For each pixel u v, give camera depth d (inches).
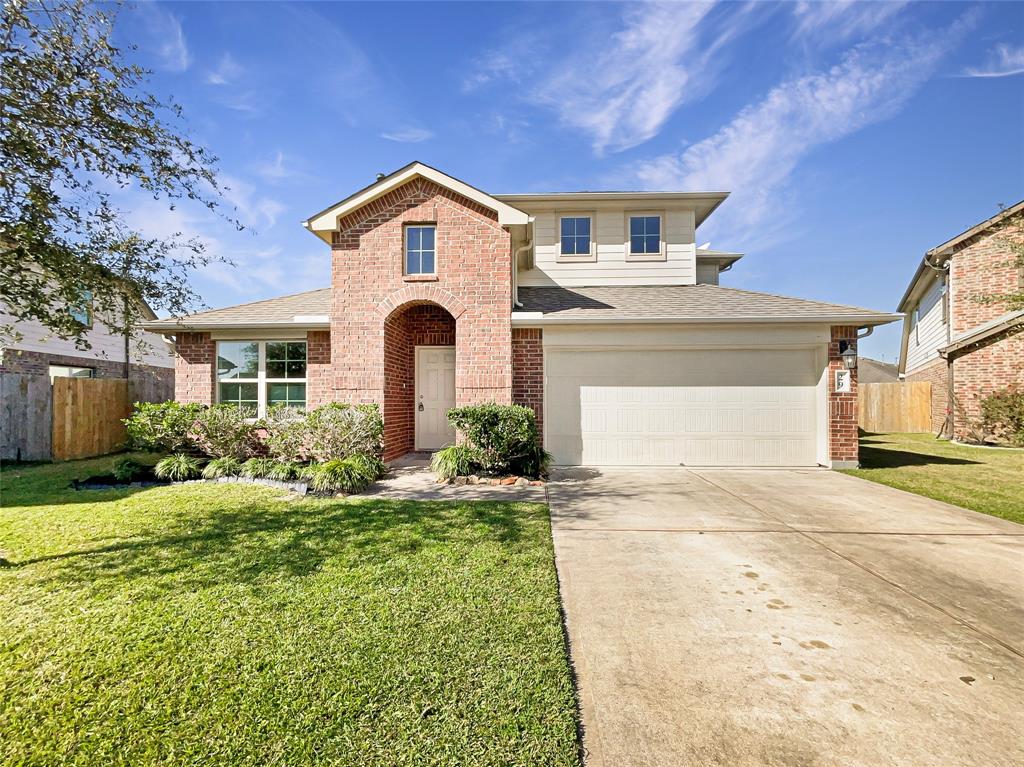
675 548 209.2
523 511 258.8
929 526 243.1
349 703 104.7
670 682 117.0
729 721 103.5
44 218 179.8
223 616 141.9
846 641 135.4
